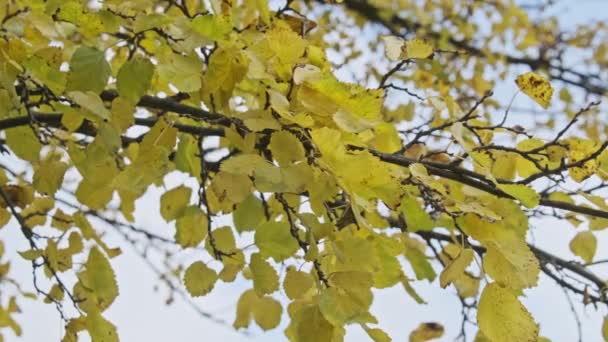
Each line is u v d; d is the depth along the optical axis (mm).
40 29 2027
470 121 2197
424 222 2031
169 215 2113
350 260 1922
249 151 1937
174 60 1928
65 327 2178
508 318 1917
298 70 1900
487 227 1958
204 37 1939
